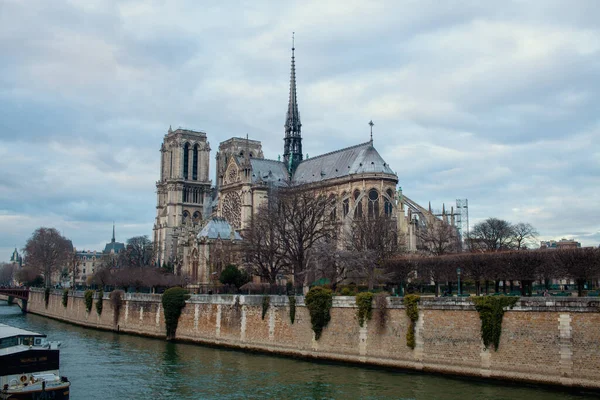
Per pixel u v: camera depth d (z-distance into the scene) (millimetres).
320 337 79312
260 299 88562
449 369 66438
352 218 135375
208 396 61906
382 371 70625
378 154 160250
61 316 151875
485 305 64000
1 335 62938
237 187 183000
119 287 150625
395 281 101188
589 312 57812
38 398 55406
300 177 183500
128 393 63844
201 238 150000
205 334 97562
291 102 198125
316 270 103188
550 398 55906
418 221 145125
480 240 143000
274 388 64188
